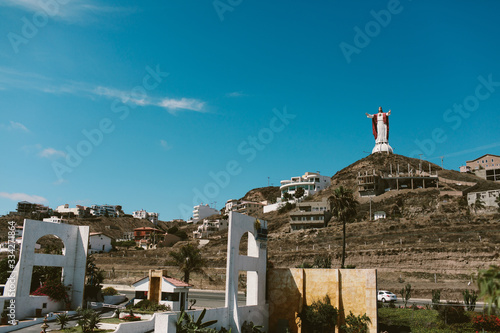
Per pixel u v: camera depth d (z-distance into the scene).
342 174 178.38
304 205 143.25
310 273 48.47
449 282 78.25
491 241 87.31
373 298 44.66
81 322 38.03
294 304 48.47
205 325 37.69
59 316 40.69
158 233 186.88
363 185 151.12
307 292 48.19
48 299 47.41
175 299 48.41
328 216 137.62
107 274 106.75
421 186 148.00
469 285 73.81
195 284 94.44
